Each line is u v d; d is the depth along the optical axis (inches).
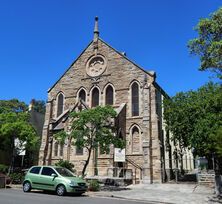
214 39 725.3
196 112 1101.7
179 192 922.1
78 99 1466.5
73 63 1565.0
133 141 1326.3
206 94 1129.4
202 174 1063.6
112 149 1221.1
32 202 608.4
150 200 755.4
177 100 1246.3
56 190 775.7
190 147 1141.1
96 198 744.3
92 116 995.9
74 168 1286.9
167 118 1248.2
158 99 1408.7
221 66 716.7
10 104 1676.9
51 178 794.2
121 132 1304.1
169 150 1387.8
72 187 761.6
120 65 1443.2
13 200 635.5
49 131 1470.2
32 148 1395.2
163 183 1168.8
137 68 1401.3
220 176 869.8
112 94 1430.9
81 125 1003.3
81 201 655.1
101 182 1088.8
